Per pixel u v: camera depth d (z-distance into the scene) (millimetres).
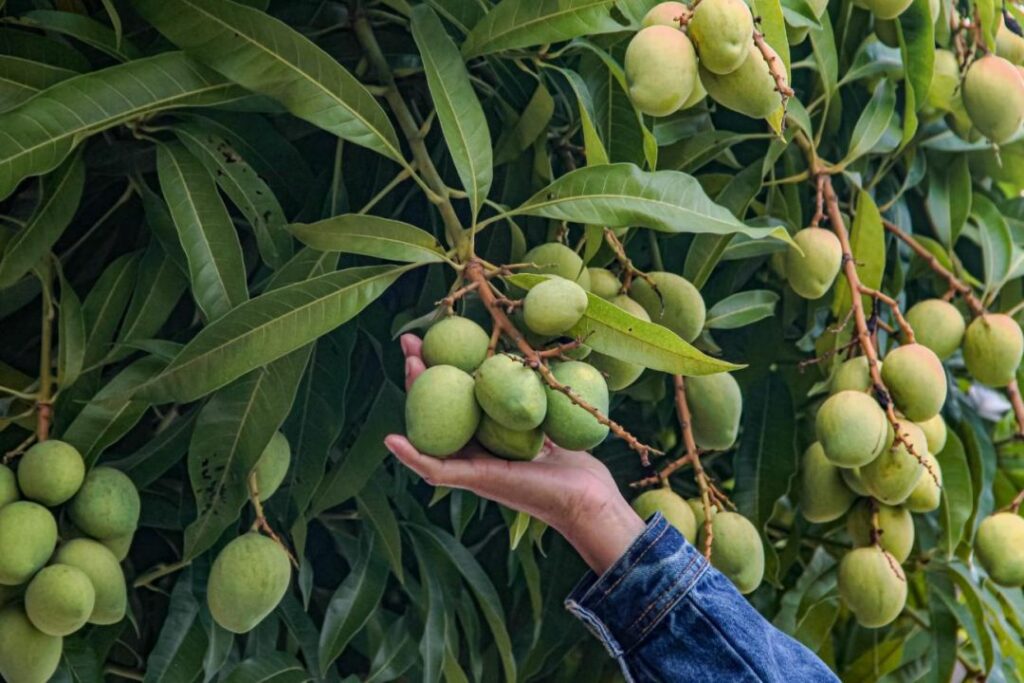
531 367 1120
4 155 1219
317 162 1569
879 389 1480
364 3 1505
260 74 1273
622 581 1176
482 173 1284
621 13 1385
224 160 1391
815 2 1509
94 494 1323
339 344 1458
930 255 1724
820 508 1603
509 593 1694
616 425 1108
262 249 1383
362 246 1260
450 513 1629
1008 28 1755
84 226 1536
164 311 1443
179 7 1254
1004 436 2082
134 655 1521
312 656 1524
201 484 1337
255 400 1338
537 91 1446
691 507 1534
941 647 1711
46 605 1249
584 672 1688
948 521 1689
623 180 1288
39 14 1327
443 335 1181
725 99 1342
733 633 1156
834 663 1800
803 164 1723
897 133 1733
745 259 1707
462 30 1441
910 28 1633
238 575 1348
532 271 1374
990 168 1862
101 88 1261
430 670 1512
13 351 1520
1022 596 1813
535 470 1185
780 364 1784
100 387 1413
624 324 1193
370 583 1520
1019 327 1723
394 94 1445
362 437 1476
